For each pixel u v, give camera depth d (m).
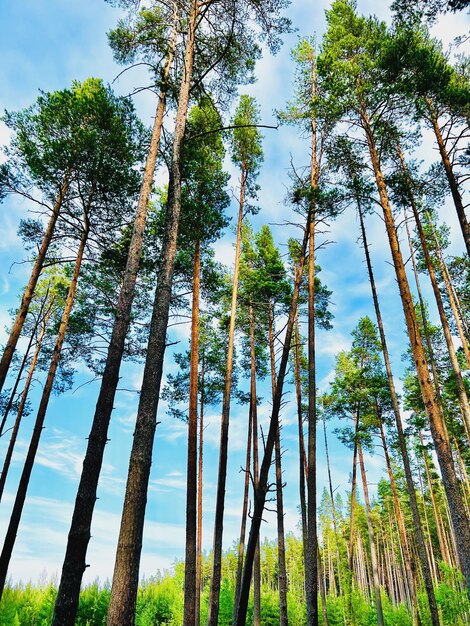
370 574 57.28
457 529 8.36
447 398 22.89
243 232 19.75
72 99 11.50
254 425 17.92
